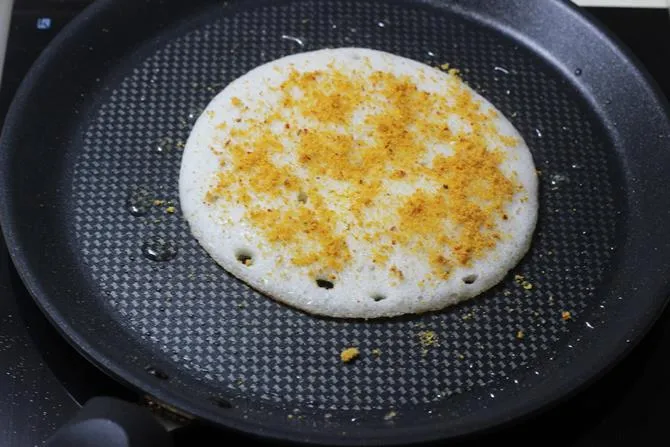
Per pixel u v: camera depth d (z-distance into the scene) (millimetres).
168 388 467
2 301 514
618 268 532
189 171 536
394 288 511
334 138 547
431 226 524
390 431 465
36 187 531
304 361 499
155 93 570
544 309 519
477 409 489
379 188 533
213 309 509
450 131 554
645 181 556
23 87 544
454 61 593
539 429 496
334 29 601
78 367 500
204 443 483
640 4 635
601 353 496
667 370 517
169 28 590
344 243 518
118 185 539
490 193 536
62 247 519
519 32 603
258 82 564
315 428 471
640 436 498
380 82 567
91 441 434
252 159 537
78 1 608
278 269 512
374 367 499
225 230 520
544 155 565
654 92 566
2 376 494
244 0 604
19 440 479
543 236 540
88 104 562
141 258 520
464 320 514
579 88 587
